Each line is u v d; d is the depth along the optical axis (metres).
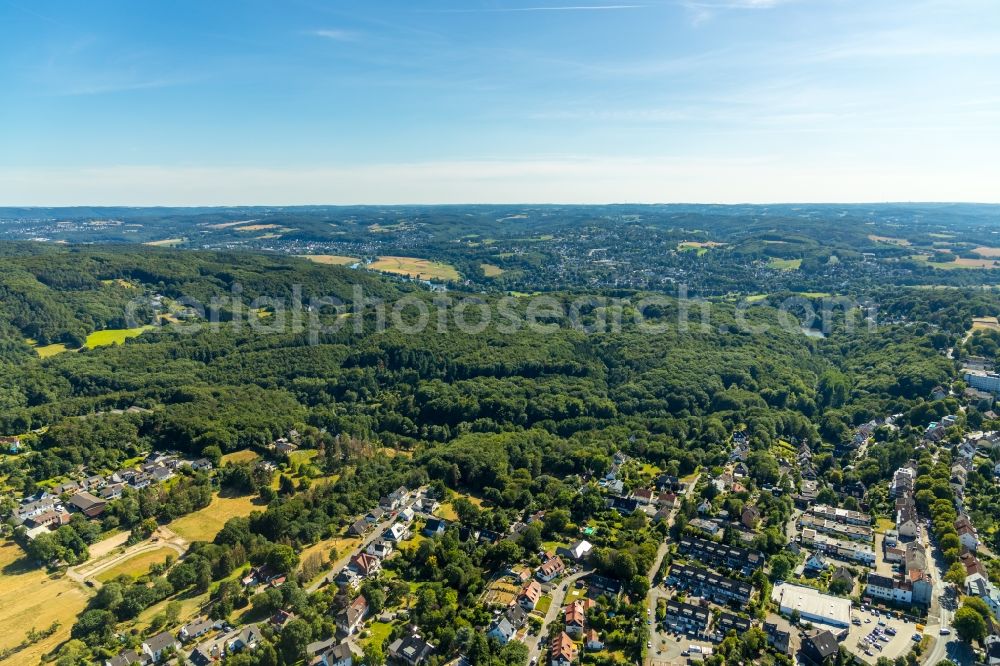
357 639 190.38
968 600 196.50
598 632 191.00
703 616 195.62
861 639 189.00
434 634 188.38
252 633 190.88
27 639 192.00
